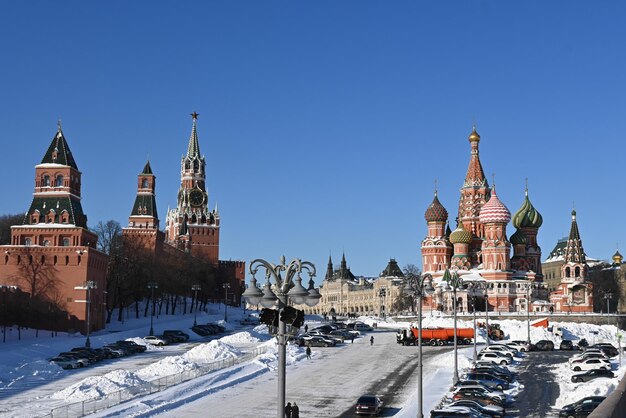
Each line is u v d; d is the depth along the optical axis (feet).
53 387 308.40
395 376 347.36
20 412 245.24
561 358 437.17
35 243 579.89
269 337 565.53
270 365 376.89
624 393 99.14
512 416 246.27
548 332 579.07
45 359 386.11
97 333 568.82
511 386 314.14
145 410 251.39
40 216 592.19
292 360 402.93
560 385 316.81
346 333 533.14
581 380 321.32
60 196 598.34
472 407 229.04
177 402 268.82
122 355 426.51
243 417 246.88
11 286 547.08
